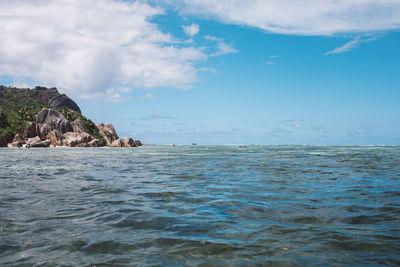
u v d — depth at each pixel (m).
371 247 3.71
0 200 6.59
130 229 4.46
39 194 7.38
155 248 3.68
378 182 9.76
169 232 4.32
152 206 6.05
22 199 6.72
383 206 6.04
